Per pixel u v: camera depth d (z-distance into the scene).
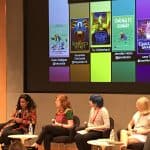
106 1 7.29
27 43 8.03
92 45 7.43
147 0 6.98
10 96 8.19
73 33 7.58
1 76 8.25
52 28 7.76
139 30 7.05
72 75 7.61
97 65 7.39
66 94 7.65
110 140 6.02
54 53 7.75
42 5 7.84
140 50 7.05
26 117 7.07
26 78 8.05
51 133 6.76
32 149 6.79
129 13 7.13
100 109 6.57
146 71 7.01
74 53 7.58
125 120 7.15
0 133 7.08
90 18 7.43
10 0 8.14
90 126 6.59
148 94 6.98
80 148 6.45
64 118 6.84
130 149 5.99
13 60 8.15
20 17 8.05
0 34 8.24
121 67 7.20
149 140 4.80
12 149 3.14
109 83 7.30
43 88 7.88
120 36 7.20
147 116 6.20
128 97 7.13
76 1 7.54
